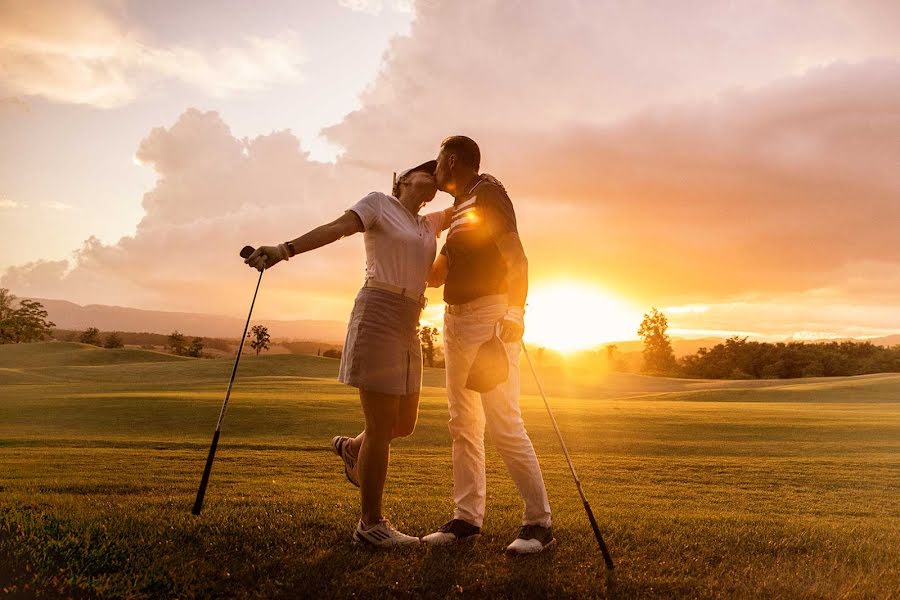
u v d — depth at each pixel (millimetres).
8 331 90688
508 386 3490
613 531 3975
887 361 90062
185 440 13148
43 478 7004
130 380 45875
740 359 96688
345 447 3865
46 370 49594
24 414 18625
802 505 7059
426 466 9508
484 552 3400
